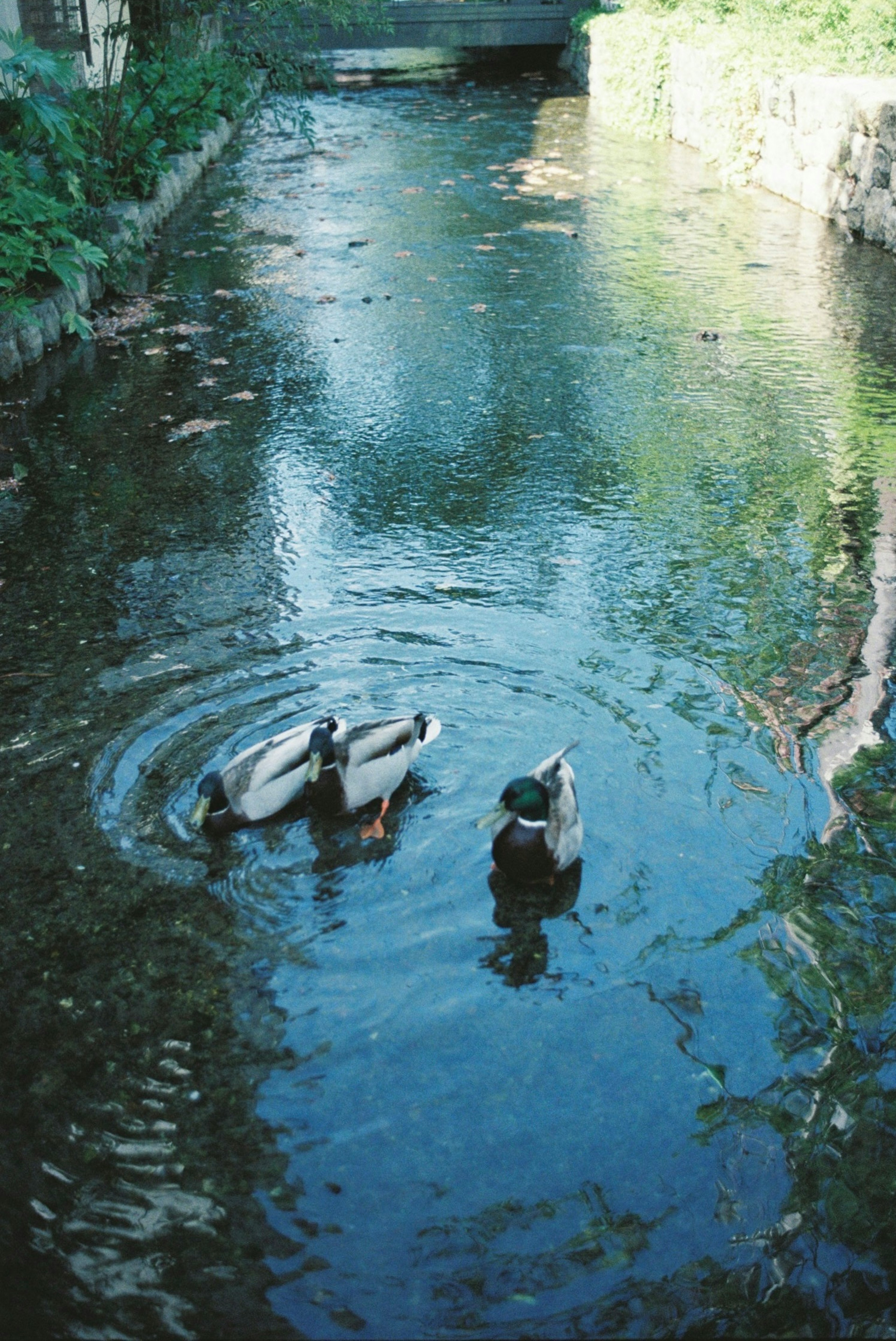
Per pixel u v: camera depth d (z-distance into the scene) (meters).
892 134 10.34
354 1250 2.73
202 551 5.99
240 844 4.01
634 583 5.63
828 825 4.05
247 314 9.80
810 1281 2.68
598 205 13.00
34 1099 3.11
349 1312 2.60
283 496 6.61
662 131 16.61
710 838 3.99
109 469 6.98
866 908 3.72
